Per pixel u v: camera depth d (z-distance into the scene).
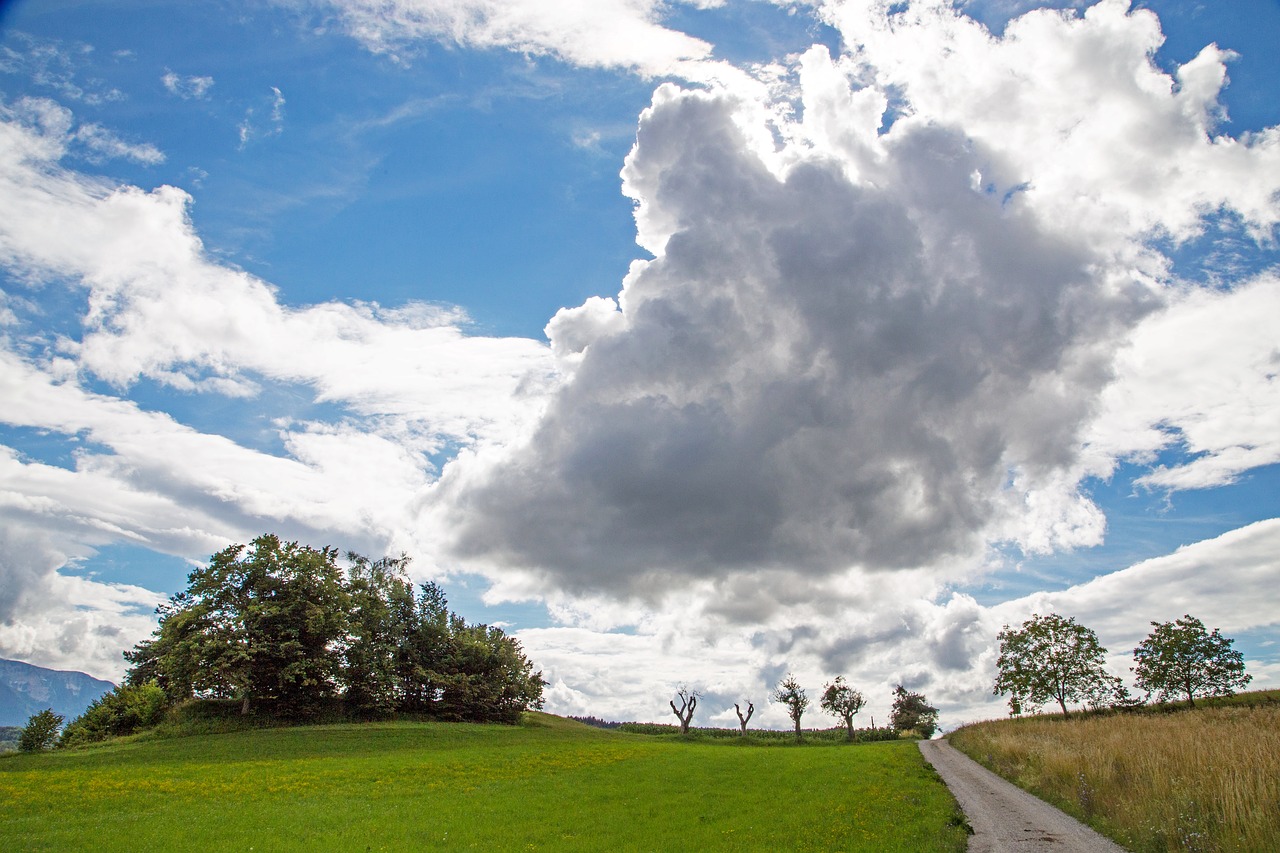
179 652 73.56
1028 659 88.56
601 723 125.25
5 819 28.50
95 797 33.56
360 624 88.88
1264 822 16.98
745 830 25.20
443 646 101.19
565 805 32.22
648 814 29.67
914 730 124.81
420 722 84.75
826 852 20.41
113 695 76.25
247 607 76.25
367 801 33.38
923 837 21.25
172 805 31.84
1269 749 23.30
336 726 74.69
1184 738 29.08
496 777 42.84
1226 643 79.00
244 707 75.31
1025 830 21.84
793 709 104.44
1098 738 37.75
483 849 23.38
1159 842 18.14
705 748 71.88
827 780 39.53
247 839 24.81
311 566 82.06
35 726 69.06
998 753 44.44
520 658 104.62
